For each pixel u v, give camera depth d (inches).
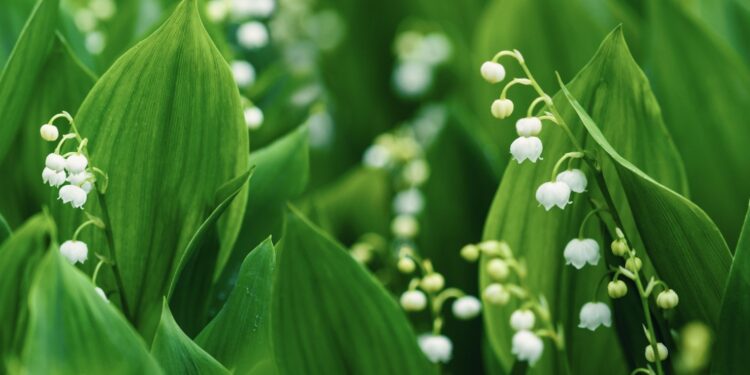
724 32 24.0
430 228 23.9
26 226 18.1
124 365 17.2
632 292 19.4
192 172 19.6
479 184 24.0
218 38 21.9
